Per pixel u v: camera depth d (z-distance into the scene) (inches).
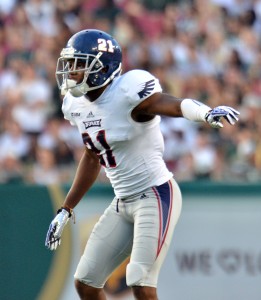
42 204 831.1
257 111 1328.7
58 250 824.3
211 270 832.9
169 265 832.3
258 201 836.0
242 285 831.7
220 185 836.6
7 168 1224.8
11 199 830.5
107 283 811.4
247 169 1225.4
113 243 605.9
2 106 1300.4
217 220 835.4
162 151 599.5
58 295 823.7
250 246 834.2
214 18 1477.6
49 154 1229.1
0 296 825.5
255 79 1403.8
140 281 574.6
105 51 578.2
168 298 830.5
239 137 1256.8
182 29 1453.0
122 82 571.2
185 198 836.0
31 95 1309.1
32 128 1272.1
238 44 1444.4
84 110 589.6
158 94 558.9
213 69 1402.6
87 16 1455.5
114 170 595.5
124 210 601.0
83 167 624.4
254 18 1488.7
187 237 834.2
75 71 577.9
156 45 1416.1
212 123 522.9
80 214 824.9
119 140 577.9
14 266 826.8
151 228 578.9
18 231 829.2
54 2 1453.0
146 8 1481.3
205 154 1226.6
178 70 1390.3
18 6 1440.7
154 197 586.2
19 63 1366.9
